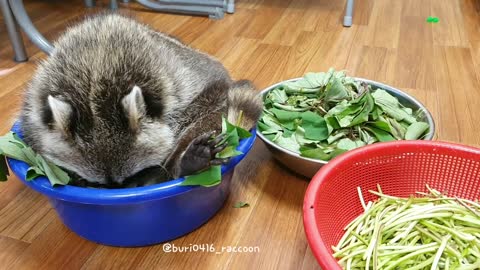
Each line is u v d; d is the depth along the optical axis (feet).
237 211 2.23
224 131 1.92
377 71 3.64
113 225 1.90
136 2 5.21
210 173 1.79
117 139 1.76
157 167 1.98
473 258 1.68
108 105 1.75
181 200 1.89
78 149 1.77
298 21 4.70
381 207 1.89
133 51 1.94
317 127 2.43
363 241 1.73
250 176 2.49
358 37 4.30
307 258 1.95
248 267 1.91
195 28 4.52
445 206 1.83
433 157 1.97
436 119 2.98
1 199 2.33
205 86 2.25
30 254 1.98
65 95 1.79
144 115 1.81
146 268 1.91
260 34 4.38
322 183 1.73
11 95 3.30
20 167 1.86
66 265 1.93
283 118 2.51
